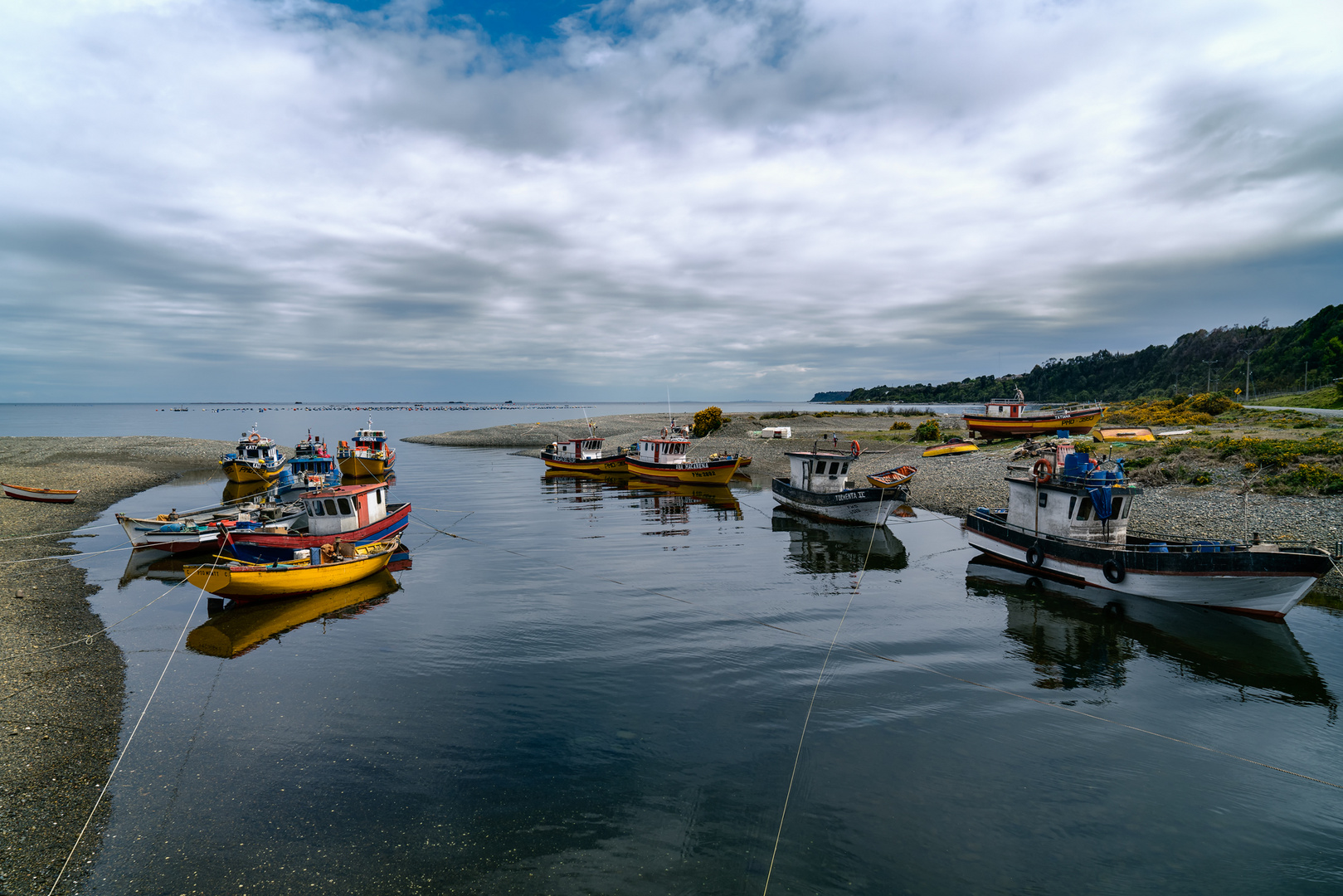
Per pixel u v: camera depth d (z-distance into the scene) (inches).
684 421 4274.1
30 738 480.1
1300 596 701.3
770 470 2349.9
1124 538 905.5
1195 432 1809.8
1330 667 617.0
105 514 1469.0
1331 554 863.1
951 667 621.0
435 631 725.9
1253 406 3353.8
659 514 1524.4
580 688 573.0
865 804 406.3
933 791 419.8
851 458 1465.3
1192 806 408.8
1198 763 457.4
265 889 335.6
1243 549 738.2
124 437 3366.1
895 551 1122.7
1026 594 859.4
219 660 641.0
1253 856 362.9
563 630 725.9
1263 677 597.0
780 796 414.6
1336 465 1130.0
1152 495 1225.4
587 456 2378.2
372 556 930.7
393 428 5748.0
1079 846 369.1
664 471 2038.6
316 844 369.1
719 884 337.7
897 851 363.3
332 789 421.4
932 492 1585.9
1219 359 7544.3
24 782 426.9
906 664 629.0
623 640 689.6
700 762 453.4
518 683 583.8
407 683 584.7
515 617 770.2
